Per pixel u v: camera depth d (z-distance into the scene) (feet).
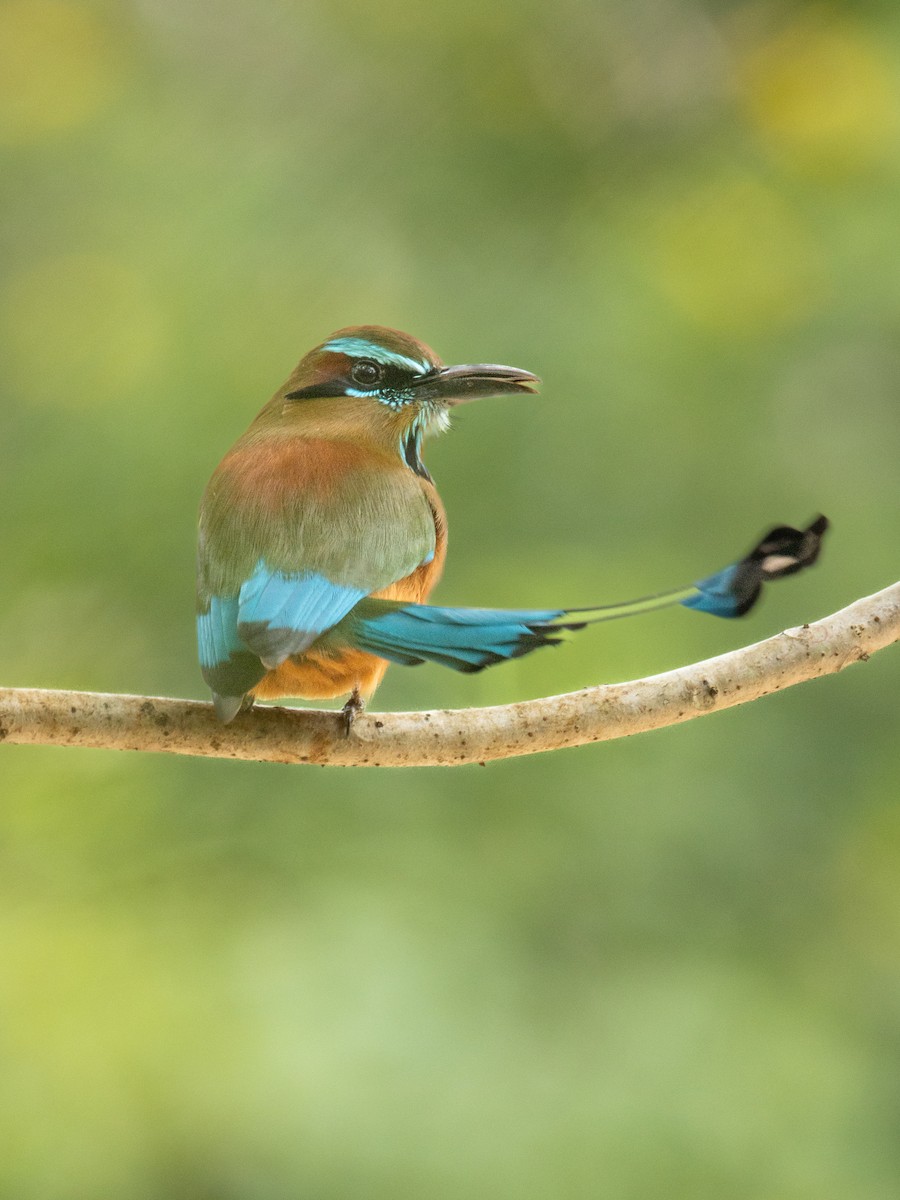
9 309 49.19
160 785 42.65
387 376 28.45
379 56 52.01
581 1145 38.60
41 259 50.52
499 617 21.57
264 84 53.36
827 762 45.78
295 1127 37.70
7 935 40.06
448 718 22.81
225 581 23.66
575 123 51.62
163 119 52.80
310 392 28.37
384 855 42.52
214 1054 38.70
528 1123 38.83
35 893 40.96
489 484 46.50
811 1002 42.98
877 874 44.62
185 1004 39.42
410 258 50.14
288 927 41.11
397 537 24.44
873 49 51.78
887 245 49.06
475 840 43.14
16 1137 37.42
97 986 39.40
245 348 47.57
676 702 22.68
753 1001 42.27
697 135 52.39
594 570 43.93
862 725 46.32
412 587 25.88
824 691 46.34
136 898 41.29
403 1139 37.93
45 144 51.75
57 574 44.91
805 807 45.16
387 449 28.30
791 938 43.45
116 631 44.70
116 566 44.86
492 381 28.53
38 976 39.47
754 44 52.95
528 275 49.57
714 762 44.68
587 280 49.06
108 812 41.91
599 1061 40.52
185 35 55.42
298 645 22.34
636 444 47.42
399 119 51.60
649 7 52.85
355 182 50.83
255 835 42.50
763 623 44.93
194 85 53.62
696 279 49.14
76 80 52.95
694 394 47.88
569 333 47.88
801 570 20.68
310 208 50.29
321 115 52.08
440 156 51.13
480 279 49.73
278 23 53.67
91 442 45.47
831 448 49.34
